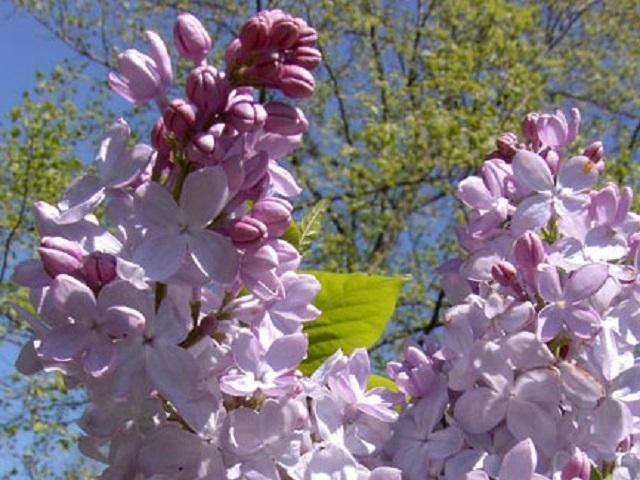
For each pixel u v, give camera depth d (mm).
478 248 206
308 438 174
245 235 157
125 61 169
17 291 1117
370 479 175
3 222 1378
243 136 159
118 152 161
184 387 152
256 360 161
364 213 1685
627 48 1786
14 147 1365
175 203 153
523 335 186
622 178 1401
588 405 183
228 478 158
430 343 219
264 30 164
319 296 223
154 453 155
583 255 195
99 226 160
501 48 1562
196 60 175
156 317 154
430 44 1687
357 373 194
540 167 200
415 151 1510
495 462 188
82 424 157
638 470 190
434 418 194
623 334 192
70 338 151
